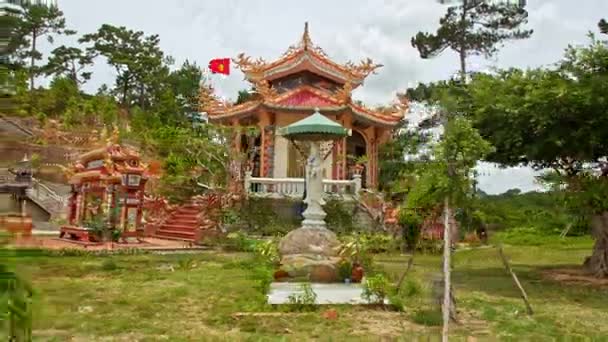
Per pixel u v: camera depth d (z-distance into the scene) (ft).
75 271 48.65
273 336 26.66
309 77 107.86
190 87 226.79
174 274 49.16
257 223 83.97
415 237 74.18
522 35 140.67
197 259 60.95
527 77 50.39
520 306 37.19
